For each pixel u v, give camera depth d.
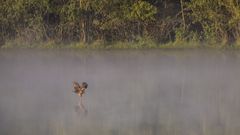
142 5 87.56
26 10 88.94
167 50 84.19
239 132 33.84
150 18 87.88
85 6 88.31
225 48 85.75
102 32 89.75
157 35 89.38
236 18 86.75
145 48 87.56
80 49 86.94
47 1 88.06
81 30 89.75
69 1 89.19
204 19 88.50
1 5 89.19
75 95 46.94
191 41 88.88
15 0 88.56
